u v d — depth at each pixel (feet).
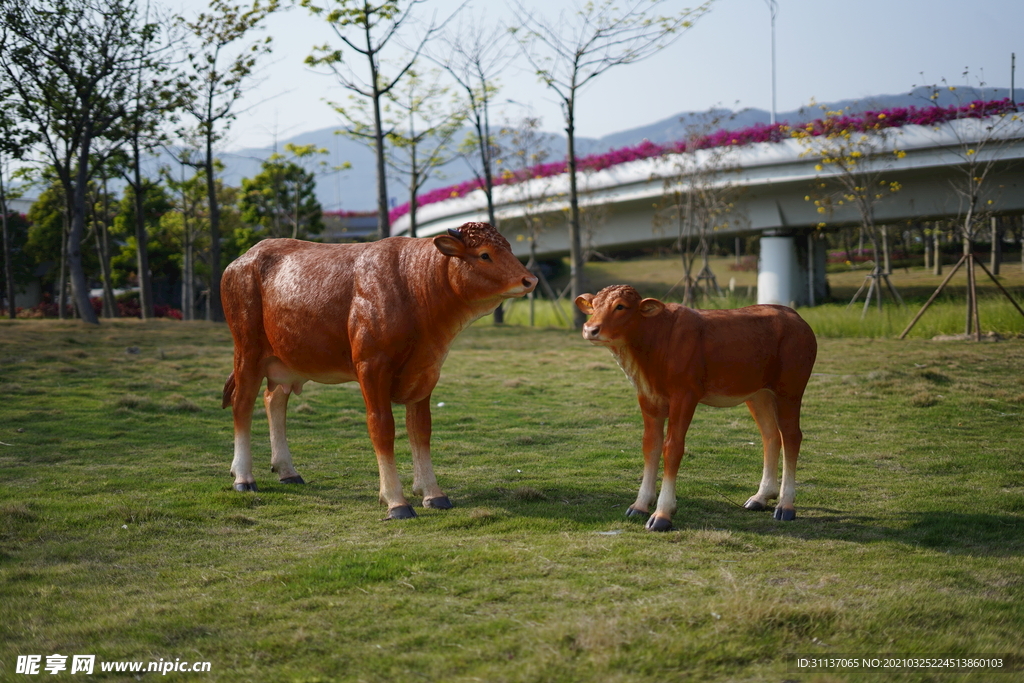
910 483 24.07
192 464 26.81
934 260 119.55
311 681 11.80
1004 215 83.15
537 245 103.81
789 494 20.57
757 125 83.82
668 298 96.32
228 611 14.33
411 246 22.16
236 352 24.25
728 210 82.99
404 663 12.23
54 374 43.60
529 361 55.11
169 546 18.20
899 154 70.18
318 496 23.16
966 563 16.53
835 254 153.48
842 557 16.98
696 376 19.53
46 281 120.78
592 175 89.71
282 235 122.11
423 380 22.20
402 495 21.18
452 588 15.24
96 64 70.95
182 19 76.28
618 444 30.76
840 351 54.49
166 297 150.41
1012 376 42.42
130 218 112.78
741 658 12.10
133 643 13.15
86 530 19.19
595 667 11.85
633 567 16.31
